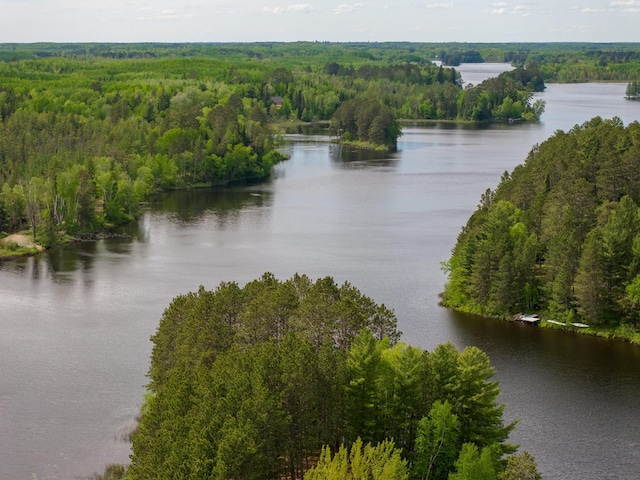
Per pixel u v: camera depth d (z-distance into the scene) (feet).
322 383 260.21
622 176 502.79
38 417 322.96
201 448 226.38
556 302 424.05
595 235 425.28
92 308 448.65
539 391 345.92
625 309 413.80
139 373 362.12
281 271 514.27
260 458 236.43
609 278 419.13
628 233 425.69
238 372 255.29
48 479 279.90
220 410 240.53
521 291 437.17
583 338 406.82
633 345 398.42
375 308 314.76
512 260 439.22
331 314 292.61
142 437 254.88
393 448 246.68
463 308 444.55
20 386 349.20
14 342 398.21
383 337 309.63
